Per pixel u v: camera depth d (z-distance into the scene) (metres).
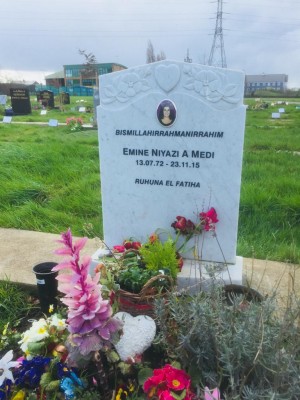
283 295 2.73
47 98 26.52
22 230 4.24
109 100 2.80
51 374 1.82
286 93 53.31
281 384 1.52
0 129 13.84
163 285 2.17
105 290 2.03
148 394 1.62
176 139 2.74
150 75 2.66
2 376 1.73
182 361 1.84
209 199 2.81
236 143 2.64
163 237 3.01
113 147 2.90
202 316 1.73
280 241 3.84
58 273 2.83
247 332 1.61
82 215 4.64
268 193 4.87
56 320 2.06
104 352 1.88
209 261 2.92
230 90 2.55
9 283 2.95
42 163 6.69
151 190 2.92
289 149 9.48
